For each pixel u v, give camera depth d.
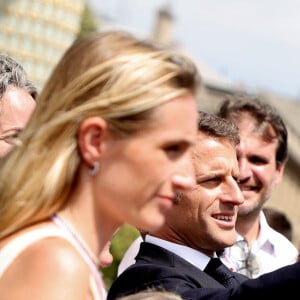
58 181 2.38
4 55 4.52
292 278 3.06
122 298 2.95
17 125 4.23
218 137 4.36
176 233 4.36
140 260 4.26
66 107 2.41
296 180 23.58
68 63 2.48
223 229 4.33
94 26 30.25
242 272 5.26
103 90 2.37
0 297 2.21
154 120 2.35
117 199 2.39
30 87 4.50
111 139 2.37
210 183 4.30
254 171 5.51
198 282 4.04
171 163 2.39
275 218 7.25
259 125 5.59
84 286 2.27
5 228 2.38
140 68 2.37
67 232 2.40
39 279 2.20
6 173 2.44
